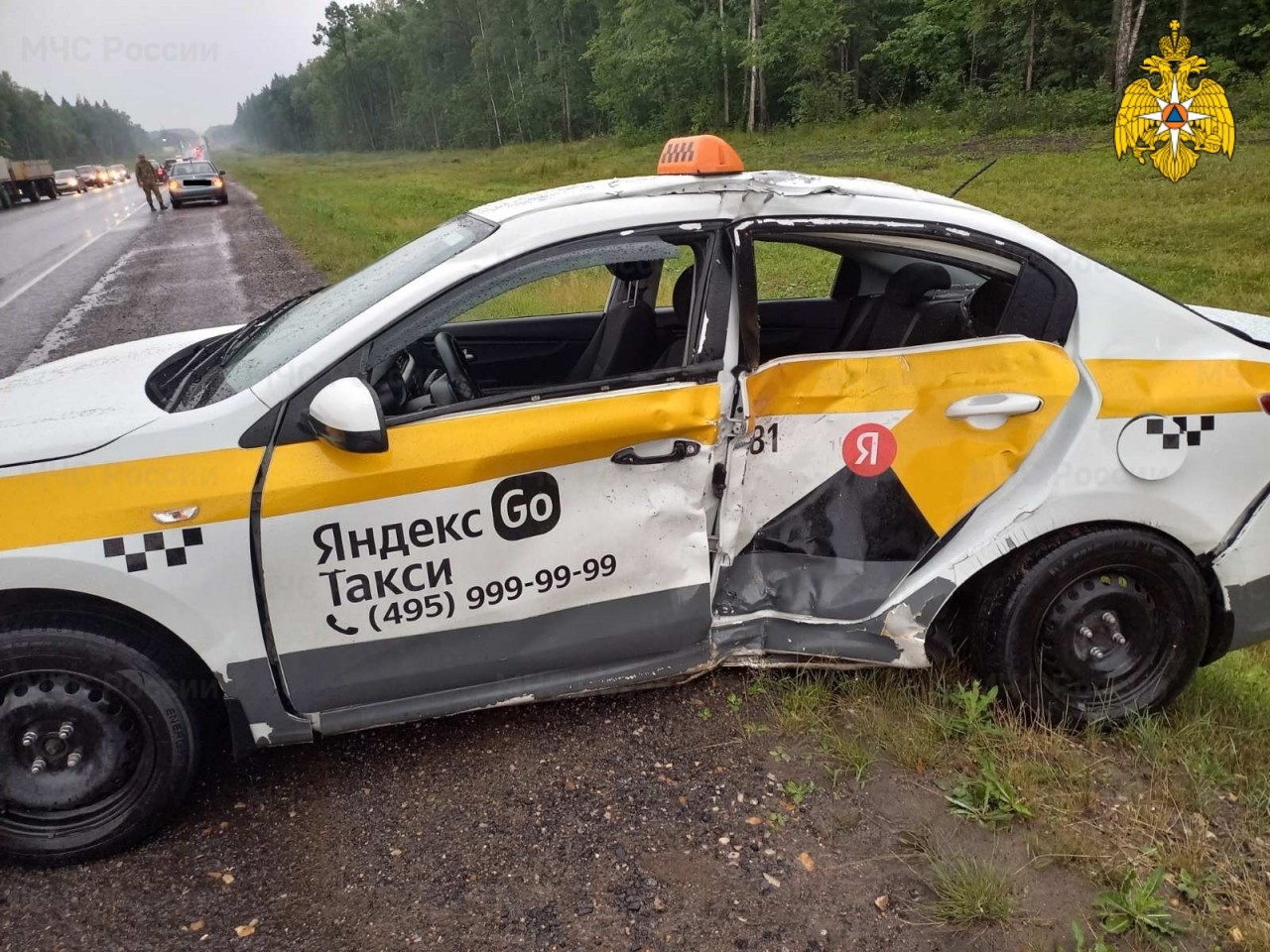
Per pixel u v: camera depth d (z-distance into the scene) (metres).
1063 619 2.81
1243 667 3.65
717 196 2.69
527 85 62.62
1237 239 11.43
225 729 2.89
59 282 12.95
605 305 3.70
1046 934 2.18
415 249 3.10
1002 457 2.77
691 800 2.63
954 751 2.79
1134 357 2.79
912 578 2.85
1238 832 2.50
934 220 2.78
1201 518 2.80
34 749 2.41
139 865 2.45
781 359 2.76
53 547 2.23
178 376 2.88
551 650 2.71
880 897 2.29
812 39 35.31
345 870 2.42
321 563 2.42
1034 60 29.62
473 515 2.50
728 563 2.86
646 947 2.16
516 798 2.66
